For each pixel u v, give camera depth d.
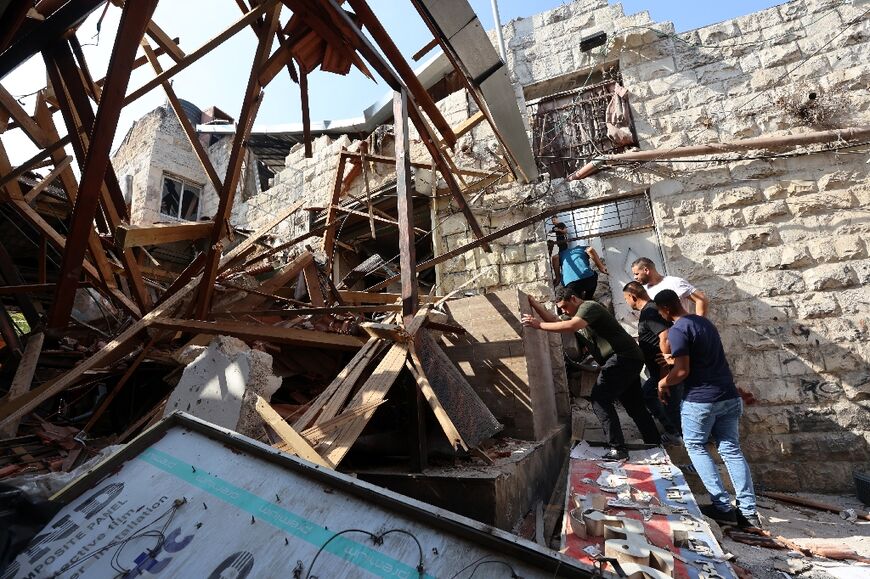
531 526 2.24
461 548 0.88
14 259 6.73
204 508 1.09
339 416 1.96
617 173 5.90
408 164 3.25
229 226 3.38
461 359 3.55
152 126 12.70
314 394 3.38
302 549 0.93
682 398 3.09
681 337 3.02
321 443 1.80
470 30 3.38
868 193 4.88
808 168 5.17
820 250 4.90
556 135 6.71
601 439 4.54
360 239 8.66
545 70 6.84
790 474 4.46
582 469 3.10
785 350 4.77
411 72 3.35
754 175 5.33
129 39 2.01
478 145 6.84
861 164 4.98
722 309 5.07
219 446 1.30
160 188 12.07
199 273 4.10
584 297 5.07
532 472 2.62
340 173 6.46
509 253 5.99
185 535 1.03
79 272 2.87
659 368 4.18
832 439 4.43
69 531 1.13
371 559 0.88
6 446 2.53
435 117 3.97
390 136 7.96
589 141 6.49
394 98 3.44
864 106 5.10
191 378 2.35
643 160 5.73
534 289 5.72
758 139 5.26
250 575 0.89
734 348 4.94
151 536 1.04
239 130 3.01
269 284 4.63
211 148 13.31
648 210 5.88
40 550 1.09
